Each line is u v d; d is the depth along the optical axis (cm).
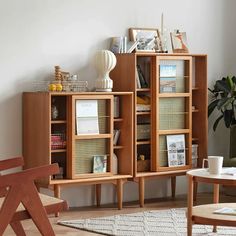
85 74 723
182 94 741
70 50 715
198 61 766
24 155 693
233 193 780
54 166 489
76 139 682
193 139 760
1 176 471
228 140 811
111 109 700
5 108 687
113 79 731
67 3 712
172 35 754
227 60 810
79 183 688
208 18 796
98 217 676
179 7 776
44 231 486
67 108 682
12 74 688
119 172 721
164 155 736
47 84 697
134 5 748
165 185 775
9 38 686
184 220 663
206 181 553
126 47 729
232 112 779
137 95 738
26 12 693
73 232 626
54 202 500
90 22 725
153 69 726
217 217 548
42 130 674
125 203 741
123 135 719
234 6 811
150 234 617
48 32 704
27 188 480
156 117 726
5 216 473
